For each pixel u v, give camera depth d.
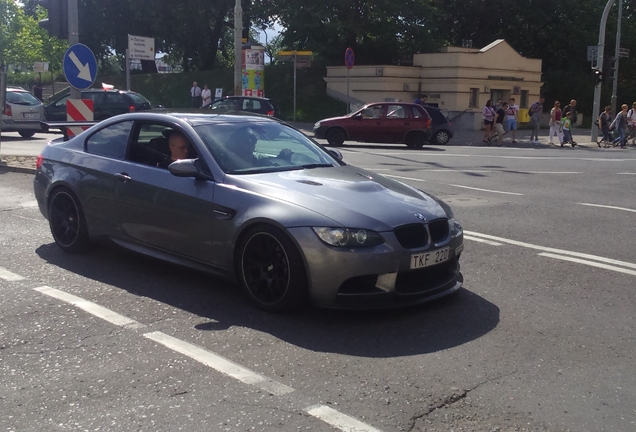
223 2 43.66
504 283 6.48
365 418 3.75
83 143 7.09
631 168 16.62
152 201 6.12
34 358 4.50
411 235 5.27
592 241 8.30
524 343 4.96
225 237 5.59
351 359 4.58
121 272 6.55
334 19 36.94
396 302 5.21
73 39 12.37
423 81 35.94
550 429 3.69
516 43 47.47
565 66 46.50
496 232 8.73
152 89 45.50
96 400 3.91
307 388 4.11
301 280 5.18
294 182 5.63
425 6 39.72
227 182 5.70
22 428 3.59
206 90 32.56
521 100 38.66
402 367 4.47
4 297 5.75
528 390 4.17
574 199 11.55
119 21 47.31
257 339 4.90
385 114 23.67
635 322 5.47
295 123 34.06
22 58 48.62
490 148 23.83
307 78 39.44
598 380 4.35
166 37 46.97
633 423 3.78
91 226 6.82
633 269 7.05
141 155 6.50
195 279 6.36
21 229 8.31
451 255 5.55
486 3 44.44
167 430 3.58
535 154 20.94
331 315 5.44
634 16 49.53
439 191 12.22
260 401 3.93
